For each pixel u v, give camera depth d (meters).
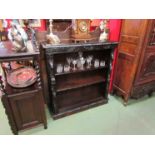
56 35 1.67
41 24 1.71
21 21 1.58
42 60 1.75
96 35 1.94
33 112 1.60
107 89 2.21
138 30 1.74
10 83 1.49
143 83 2.18
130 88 2.09
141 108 2.20
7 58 1.19
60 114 1.93
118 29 2.06
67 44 1.53
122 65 2.14
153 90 2.43
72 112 2.02
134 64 1.90
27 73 1.62
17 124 1.59
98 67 1.97
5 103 1.39
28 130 1.74
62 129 1.77
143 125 1.85
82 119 1.95
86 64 1.98
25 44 1.33
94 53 2.04
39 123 1.71
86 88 2.32
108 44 1.77
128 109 2.17
